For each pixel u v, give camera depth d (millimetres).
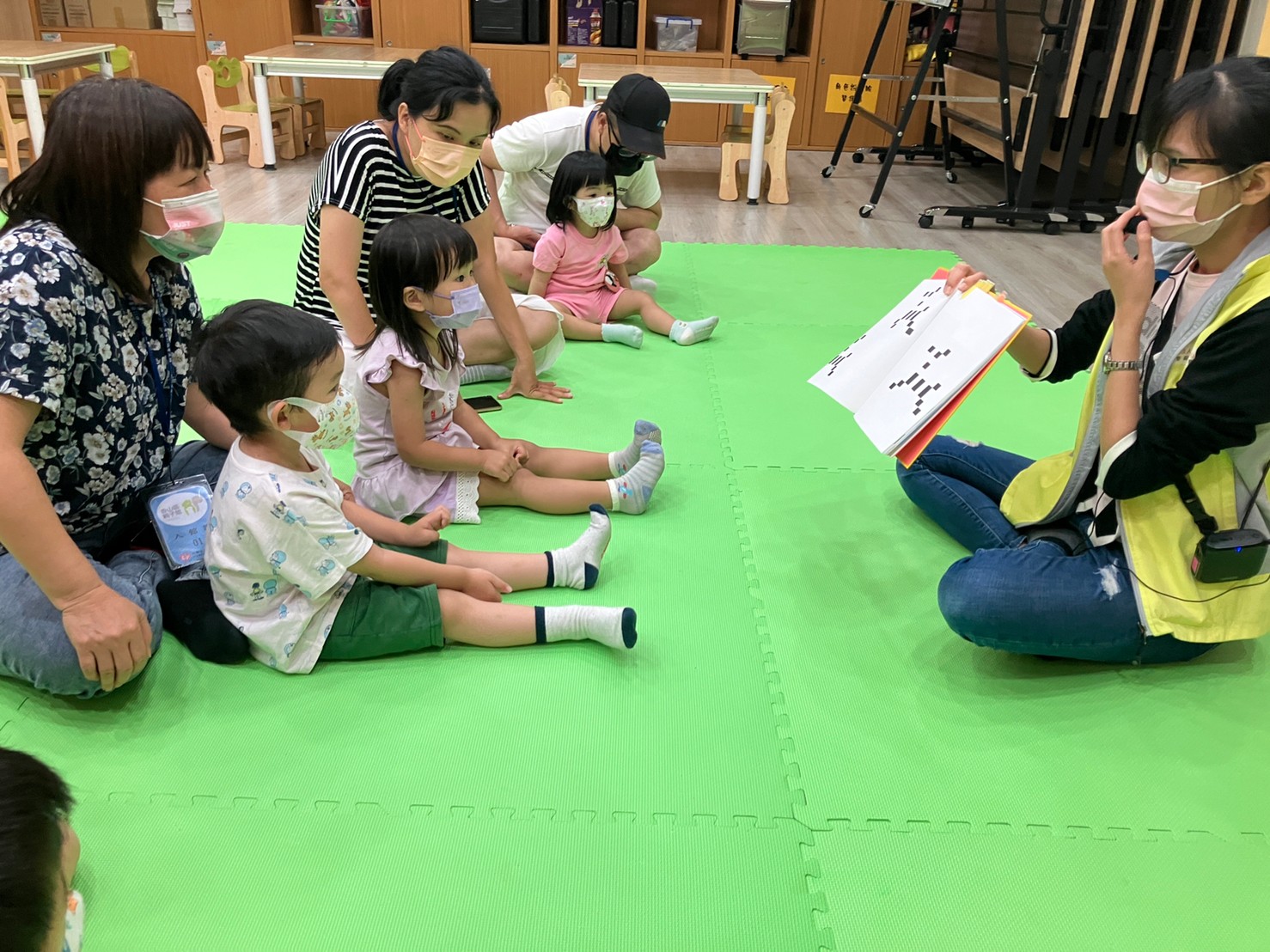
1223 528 1415
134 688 1436
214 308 2979
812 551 1877
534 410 2439
